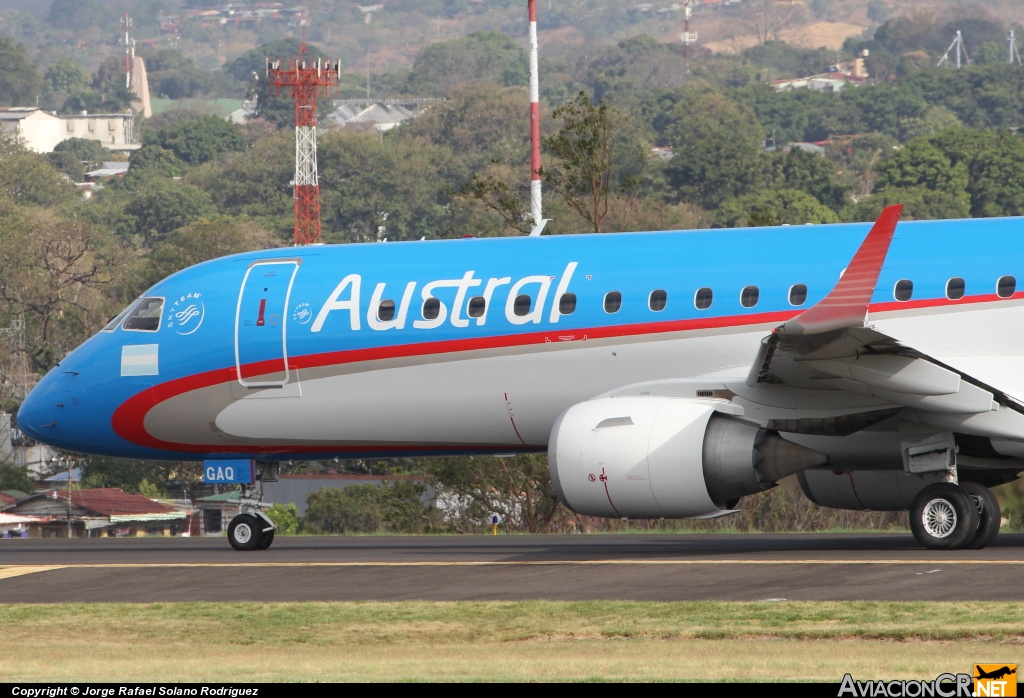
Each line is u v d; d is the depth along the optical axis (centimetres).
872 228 6838
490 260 7938
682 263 7631
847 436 7462
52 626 5897
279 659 5119
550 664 4838
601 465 7356
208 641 5506
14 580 7250
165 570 7406
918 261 7381
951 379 6862
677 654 4950
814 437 7462
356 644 5344
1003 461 7544
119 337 8512
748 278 7494
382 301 8000
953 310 7281
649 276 7638
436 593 6353
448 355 7862
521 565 7075
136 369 8425
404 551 8362
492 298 7819
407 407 7975
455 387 7875
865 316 6438
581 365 7669
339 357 8044
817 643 5050
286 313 8156
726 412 7350
